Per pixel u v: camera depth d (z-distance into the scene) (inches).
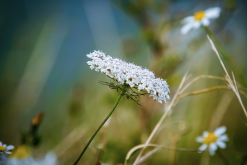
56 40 22.4
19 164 11.7
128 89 10.6
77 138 15.5
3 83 21.5
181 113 18.5
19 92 20.6
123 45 20.7
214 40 15.4
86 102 20.4
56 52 22.1
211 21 17.9
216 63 20.8
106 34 22.8
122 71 10.6
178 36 18.5
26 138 12.9
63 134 17.6
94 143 16.1
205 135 14.2
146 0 18.3
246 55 19.8
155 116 17.9
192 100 19.4
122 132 17.3
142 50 21.4
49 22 22.8
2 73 22.0
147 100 17.3
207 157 15.3
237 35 20.4
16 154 11.9
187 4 19.1
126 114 18.5
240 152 14.8
